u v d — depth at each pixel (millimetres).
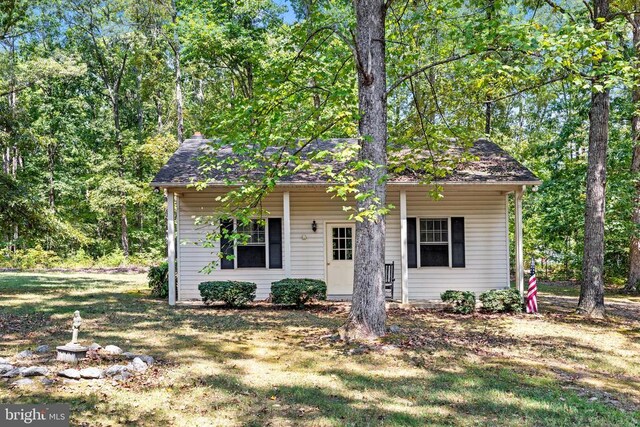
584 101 14711
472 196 13438
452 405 5117
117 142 30734
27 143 16469
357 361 6812
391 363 6738
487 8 7281
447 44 10391
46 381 5359
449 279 13391
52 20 25531
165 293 13828
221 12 21203
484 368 6641
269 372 6223
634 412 5023
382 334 8133
